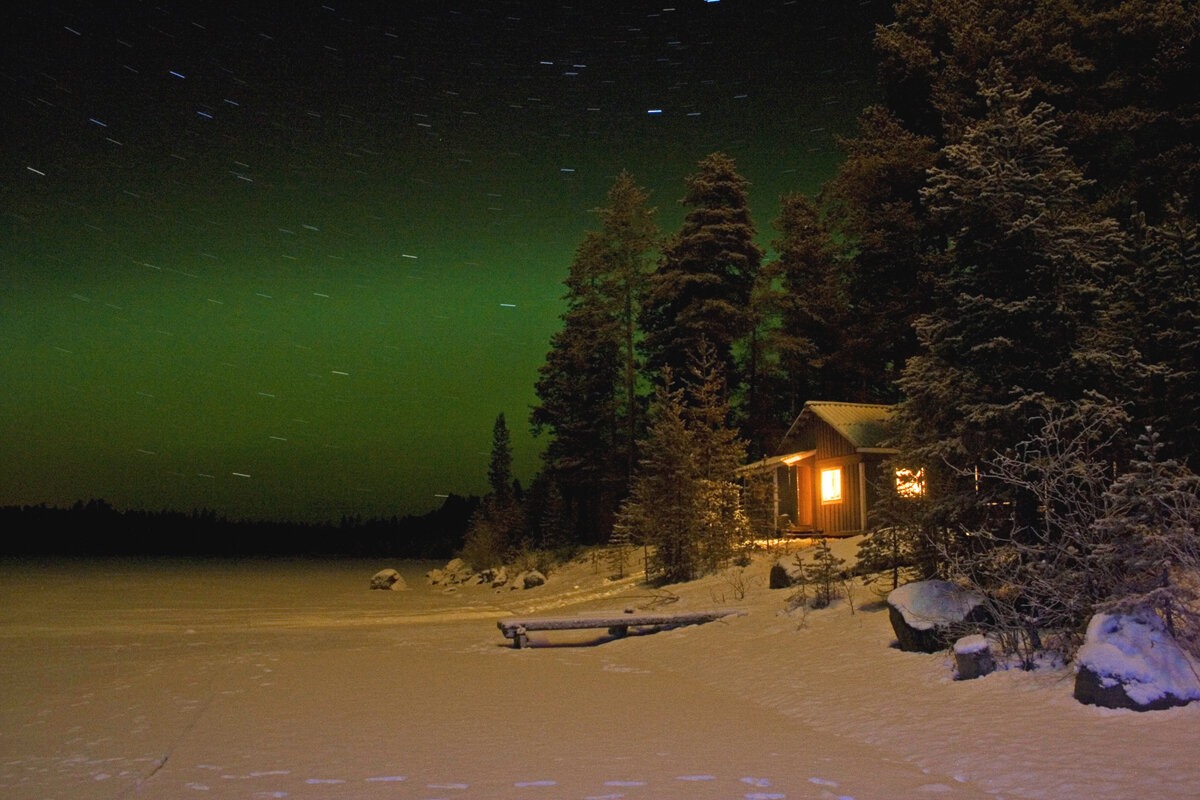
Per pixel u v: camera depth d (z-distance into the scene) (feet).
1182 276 56.13
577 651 59.62
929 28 114.73
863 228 116.47
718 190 148.25
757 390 169.78
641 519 98.43
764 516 104.06
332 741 32.55
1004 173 45.98
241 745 32.19
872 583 60.70
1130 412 53.57
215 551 323.16
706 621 63.26
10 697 44.60
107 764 29.91
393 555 302.86
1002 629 40.19
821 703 37.96
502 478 208.23
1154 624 33.19
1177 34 92.53
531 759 29.30
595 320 165.17
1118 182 95.81
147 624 90.99
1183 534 34.58
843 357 153.79
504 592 123.75
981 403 46.06
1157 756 25.86
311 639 71.67
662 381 144.97
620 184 166.71
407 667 52.54
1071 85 98.94
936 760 28.32
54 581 165.48
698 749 30.60
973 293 48.03
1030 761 26.63
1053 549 40.04
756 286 163.43
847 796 24.48
